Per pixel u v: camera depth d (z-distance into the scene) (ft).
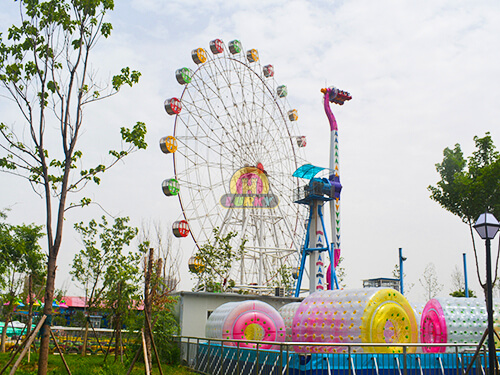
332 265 139.23
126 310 108.27
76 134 54.49
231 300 121.39
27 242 112.16
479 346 57.11
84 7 55.16
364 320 72.79
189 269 155.22
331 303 77.66
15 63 54.13
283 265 177.58
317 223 144.15
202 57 170.30
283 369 65.92
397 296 75.61
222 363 79.46
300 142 203.72
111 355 123.65
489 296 52.11
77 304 223.71
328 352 68.69
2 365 83.41
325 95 163.43
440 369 71.20
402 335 74.23
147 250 105.91
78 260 136.15
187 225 153.69
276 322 92.94
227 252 159.84
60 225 51.93
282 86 201.16
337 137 159.63
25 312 181.88
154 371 87.51
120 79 57.57
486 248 52.60
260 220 174.19
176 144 156.97
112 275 119.85
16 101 54.13
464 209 88.43
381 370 68.33
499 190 84.02
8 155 53.42
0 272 100.22
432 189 93.20
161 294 106.93
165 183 150.41
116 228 136.67
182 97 162.30
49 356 109.91
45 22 54.65
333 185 151.53
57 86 54.19
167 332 105.29
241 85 184.14
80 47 55.47
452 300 85.76
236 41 185.98
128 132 57.00
